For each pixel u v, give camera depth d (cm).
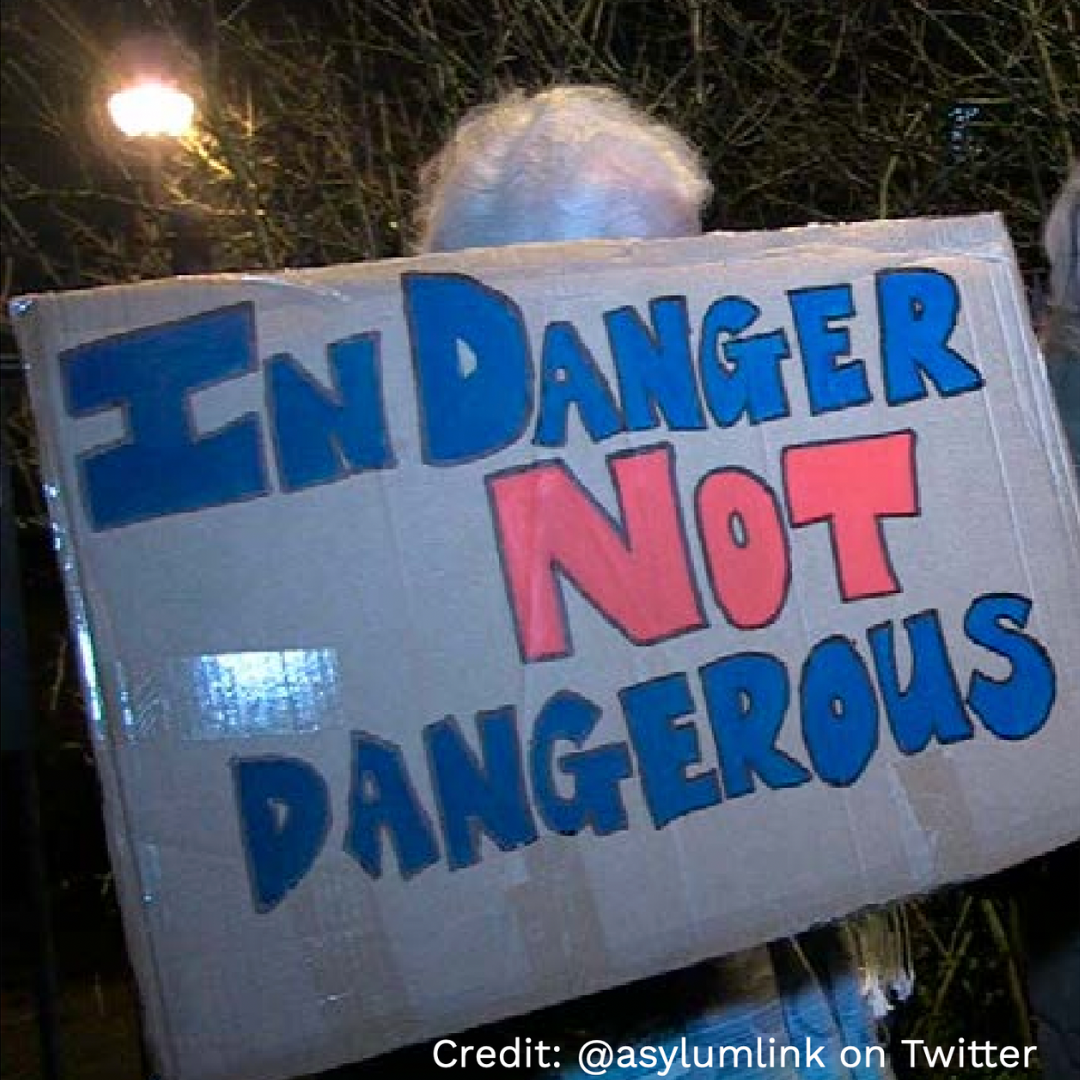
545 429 149
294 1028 137
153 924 134
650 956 147
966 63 366
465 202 169
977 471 166
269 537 140
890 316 165
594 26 361
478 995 142
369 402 144
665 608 151
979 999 346
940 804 159
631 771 148
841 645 157
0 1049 432
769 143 354
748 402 157
